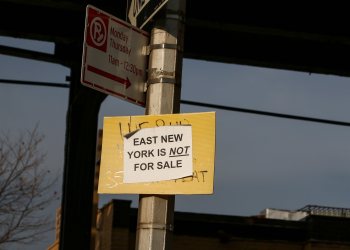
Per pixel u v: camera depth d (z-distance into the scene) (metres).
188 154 5.14
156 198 5.15
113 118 5.38
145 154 5.25
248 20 14.65
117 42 5.55
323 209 37.03
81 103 15.43
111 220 28.47
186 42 15.84
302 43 16.27
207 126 5.16
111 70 5.46
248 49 16.17
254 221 30.42
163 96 5.51
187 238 29.91
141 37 5.76
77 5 13.98
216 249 30.05
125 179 5.23
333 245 30.08
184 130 5.20
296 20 14.80
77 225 15.23
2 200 19.70
